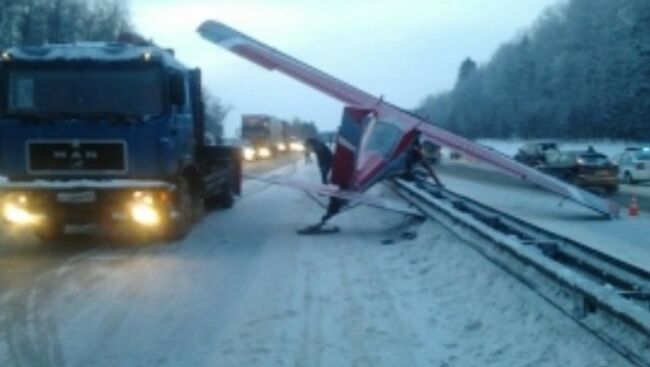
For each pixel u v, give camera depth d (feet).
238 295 30.30
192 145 49.42
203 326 25.70
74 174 41.09
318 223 52.03
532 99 344.49
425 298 29.07
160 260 38.55
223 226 52.54
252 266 36.70
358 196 48.37
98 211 41.50
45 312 27.71
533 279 25.04
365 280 32.83
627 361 17.89
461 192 91.91
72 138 40.93
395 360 21.77
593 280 24.50
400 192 68.18
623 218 62.90
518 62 364.17
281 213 61.57
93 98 41.04
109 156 41.09
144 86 41.14
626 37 259.19
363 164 50.06
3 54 41.22
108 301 29.43
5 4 228.22
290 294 30.32
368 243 43.88
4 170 41.37
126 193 40.75
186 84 47.21
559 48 321.52
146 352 22.88
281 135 271.28
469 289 28.73
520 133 350.02
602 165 97.66
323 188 49.24
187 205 47.24
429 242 39.47
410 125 52.03
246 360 22.00
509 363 20.66
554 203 76.54
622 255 42.37
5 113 41.09
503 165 55.57
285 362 21.79
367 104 52.03
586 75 281.54
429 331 24.57
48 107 40.98
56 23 247.70
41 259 39.06
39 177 41.22
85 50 41.37
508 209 70.03
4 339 24.29
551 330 21.71
